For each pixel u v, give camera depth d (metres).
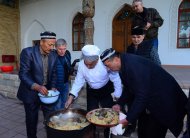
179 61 8.23
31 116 2.89
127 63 2.09
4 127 3.94
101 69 2.57
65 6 11.27
